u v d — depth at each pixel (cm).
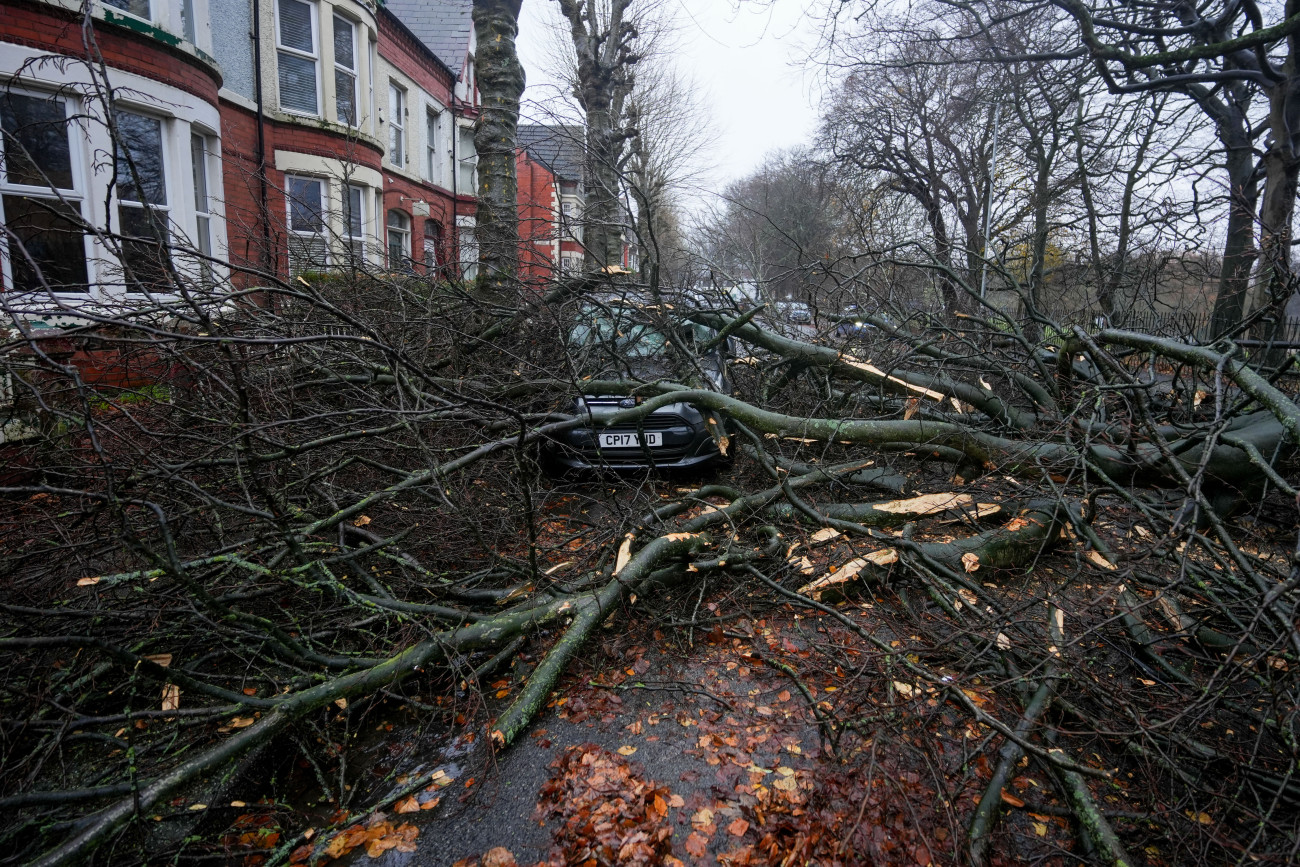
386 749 293
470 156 2195
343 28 1396
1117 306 1047
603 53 1568
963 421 544
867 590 410
